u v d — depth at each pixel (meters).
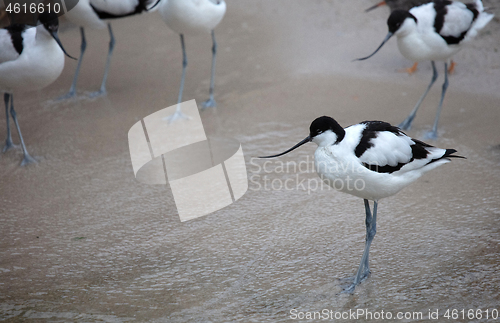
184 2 11.59
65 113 12.83
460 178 9.64
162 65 15.10
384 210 8.88
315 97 12.95
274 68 14.52
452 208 8.77
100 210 9.16
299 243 8.10
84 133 11.88
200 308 6.78
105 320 6.61
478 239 7.92
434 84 13.40
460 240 7.93
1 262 7.80
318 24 16.88
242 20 17.48
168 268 7.63
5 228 8.66
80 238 8.39
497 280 7.04
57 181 10.09
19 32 10.30
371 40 15.77
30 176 10.30
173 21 11.94
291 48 15.55
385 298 6.84
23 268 7.68
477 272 7.22
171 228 8.62
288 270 7.50
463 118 11.76
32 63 10.20
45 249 8.12
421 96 12.66
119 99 13.41
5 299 7.03
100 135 11.77
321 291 7.04
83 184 9.97
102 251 8.05
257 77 14.09
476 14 11.09
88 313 6.75
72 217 8.96
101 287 7.26
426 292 6.91
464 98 12.63
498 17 15.71
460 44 10.95
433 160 7.03
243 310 6.72
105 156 10.93
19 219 8.92
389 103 12.52
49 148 11.29
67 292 7.16
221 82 13.97
